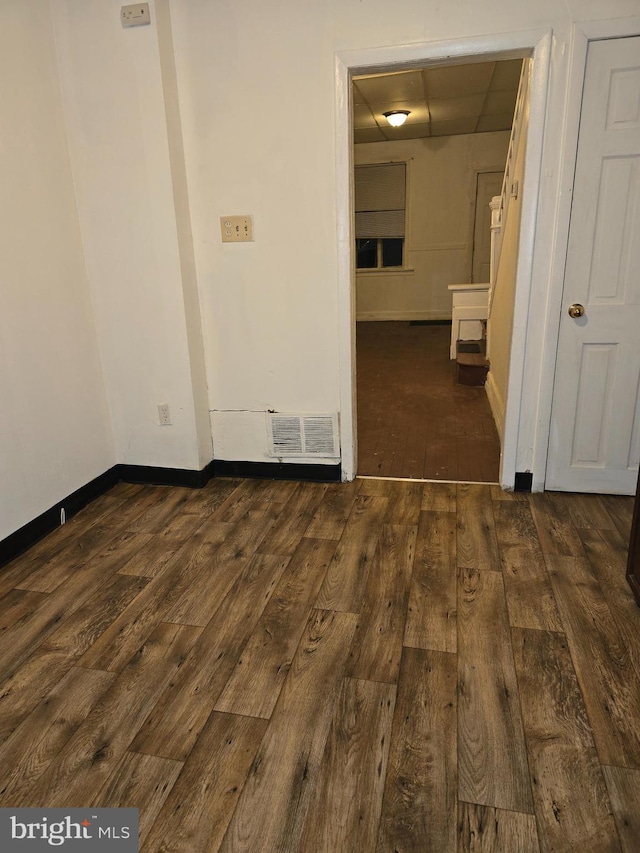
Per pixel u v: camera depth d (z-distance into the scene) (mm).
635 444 2619
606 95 2258
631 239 2379
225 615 1916
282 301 2793
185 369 2832
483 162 7816
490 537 2369
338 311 2740
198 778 1323
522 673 1611
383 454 3383
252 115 2574
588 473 2709
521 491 2801
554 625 1808
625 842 1156
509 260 3387
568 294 2488
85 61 2523
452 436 3650
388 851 1151
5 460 2283
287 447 3000
